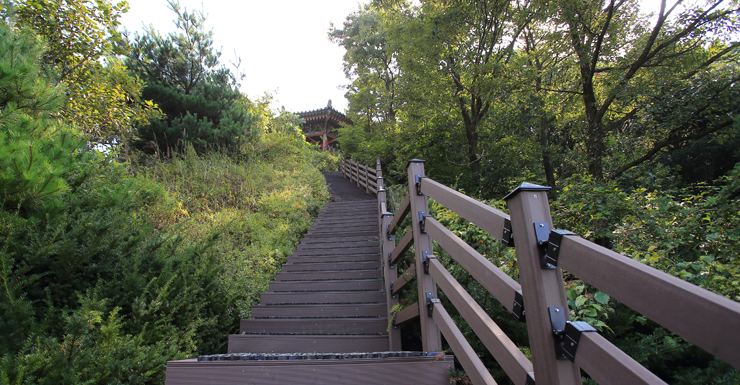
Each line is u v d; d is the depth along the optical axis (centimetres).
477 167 944
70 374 179
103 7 625
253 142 1148
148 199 564
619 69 729
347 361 169
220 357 178
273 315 379
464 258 152
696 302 53
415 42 834
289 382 164
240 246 559
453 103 918
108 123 704
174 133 913
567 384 86
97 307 219
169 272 313
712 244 287
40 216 274
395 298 319
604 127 791
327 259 547
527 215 96
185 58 999
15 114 290
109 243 288
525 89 805
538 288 91
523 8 783
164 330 270
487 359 219
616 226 363
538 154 935
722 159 1145
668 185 711
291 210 795
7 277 221
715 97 659
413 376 167
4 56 303
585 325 82
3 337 193
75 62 634
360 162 1431
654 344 181
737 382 146
